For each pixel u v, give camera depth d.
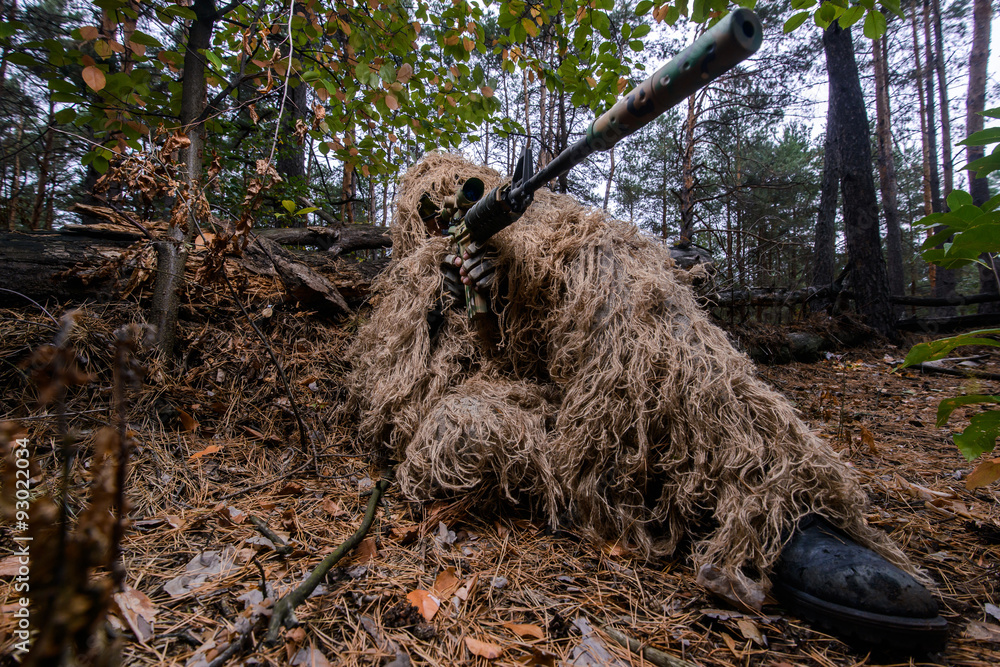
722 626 1.21
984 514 1.86
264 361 2.61
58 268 2.38
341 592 1.28
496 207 1.52
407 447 1.78
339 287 3.29
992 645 1.17
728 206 10.27
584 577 1.42
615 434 1.50
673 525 1.48
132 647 1.05
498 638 1.15
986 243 1.18
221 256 2.02
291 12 2.06
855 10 1.62
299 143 2.45
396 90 2.33
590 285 1.64
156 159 1.94
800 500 1.34
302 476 2.02
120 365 0.70
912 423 3.21
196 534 1.54
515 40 2.76
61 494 0.62
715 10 1.72
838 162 8.60
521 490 1.73
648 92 0.91
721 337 1.58
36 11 2.97
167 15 2.00
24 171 7.49
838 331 6.42
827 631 1.19
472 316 1.84
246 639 1.06
